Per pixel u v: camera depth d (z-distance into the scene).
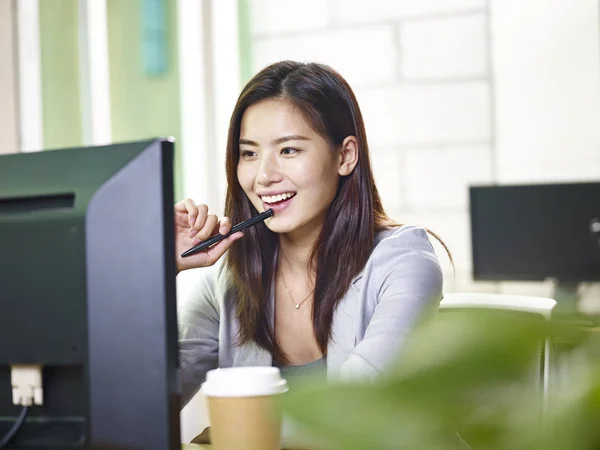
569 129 3.48
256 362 1.58
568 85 3.47
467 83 3.57
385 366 0.27
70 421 0.77
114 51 3.28
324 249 1.56
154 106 3.43
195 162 3.57
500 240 3.50
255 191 1.56
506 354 0.24
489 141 3.56
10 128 2.85
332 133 1.56
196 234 1.44
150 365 0.73
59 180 0.77
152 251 0.73
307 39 3.74
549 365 0.82
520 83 3.52
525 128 3.52
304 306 1.59
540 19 3.49
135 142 0.75
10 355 0.77
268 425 0.88
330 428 0.25
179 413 0.74
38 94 2.94
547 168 3.51
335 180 1.57
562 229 3.44
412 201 3.64
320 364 1.56
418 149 3.63
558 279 3.45
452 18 3.58
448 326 0.25
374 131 3.67
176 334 0.74
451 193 3.60
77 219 0.74
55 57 3.05
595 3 3.43
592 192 3.41
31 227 0.76
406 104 3.63
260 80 1.56
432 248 1.57
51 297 0.75
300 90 1.53
